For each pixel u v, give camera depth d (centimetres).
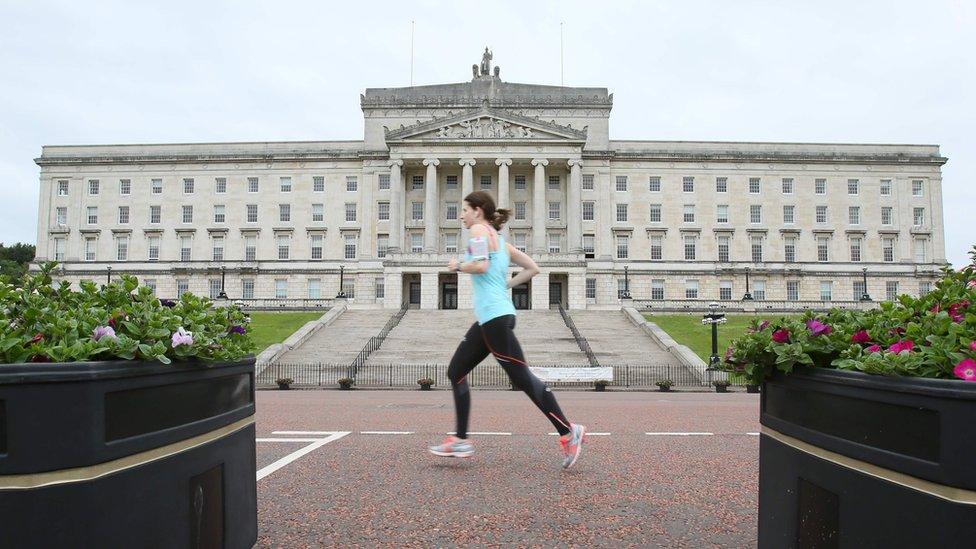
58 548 295
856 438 336
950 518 274
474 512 607
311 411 1697
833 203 7794
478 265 733
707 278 7612
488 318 753
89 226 7800
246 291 7669
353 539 529
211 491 421
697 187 7788
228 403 450
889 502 309
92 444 304
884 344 391
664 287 7619
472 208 771
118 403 325
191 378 388
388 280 6750
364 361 3778
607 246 7644
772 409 439
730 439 1127
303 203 7769
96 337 346
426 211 7250
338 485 723
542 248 7181
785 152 7831
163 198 7831
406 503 641
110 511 315
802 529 392
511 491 692
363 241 7619
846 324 437
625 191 7769
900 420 304
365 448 995
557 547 511
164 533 359
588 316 5306
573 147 7294
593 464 856
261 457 912
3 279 434
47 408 296
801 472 392
